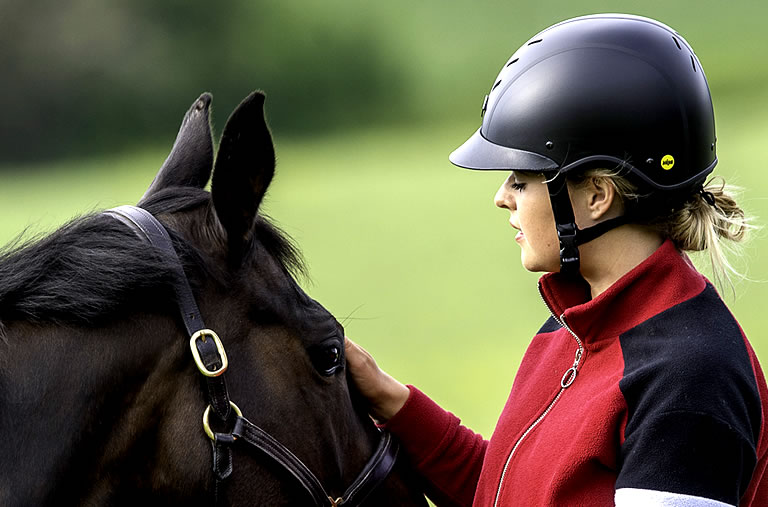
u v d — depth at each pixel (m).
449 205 34.03
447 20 81.00
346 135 60.53
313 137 61.03
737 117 41.91
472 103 66.69
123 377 3.24
